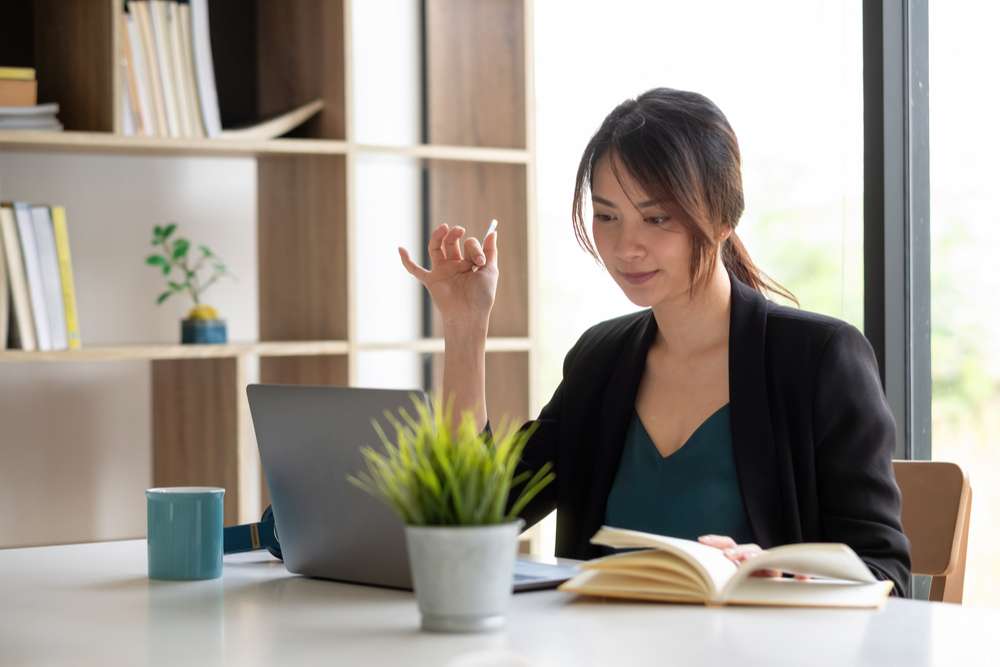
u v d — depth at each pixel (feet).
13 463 10.45
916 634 4.06
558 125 11.99
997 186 8.64
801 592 4.64
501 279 11.07
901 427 9.21
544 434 6.75
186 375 10.44
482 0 11.23
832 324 6.10
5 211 9.09
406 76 12.00
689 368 6.28
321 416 5.10
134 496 10.90
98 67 9.55
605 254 6.02
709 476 6.04
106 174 10.68
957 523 6.34
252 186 11.30
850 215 9.51
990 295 8.69
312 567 5.29
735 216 6.03
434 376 12.25
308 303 10.57
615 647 3.88
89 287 10.65
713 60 10.48
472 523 4.13
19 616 4.51
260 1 11.23
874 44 9.21
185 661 3.79
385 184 11.94
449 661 3.73
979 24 8.75
